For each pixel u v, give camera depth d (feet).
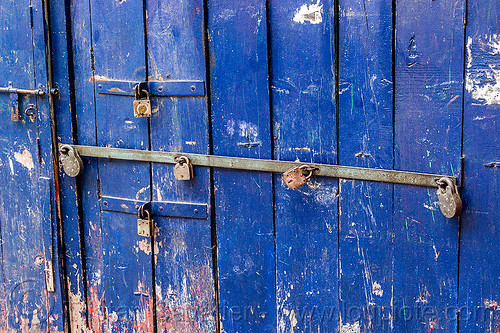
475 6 6.04
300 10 6.77
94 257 8.34
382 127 6.64
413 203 6.64
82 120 8.02
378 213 6.84
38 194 8.31
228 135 7.34
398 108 6.54
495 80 6.06
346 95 6.75
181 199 7.70
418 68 6.37
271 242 7.40
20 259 8.68
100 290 8.39
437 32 6.23
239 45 7.08
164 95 7.49
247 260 7.56
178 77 7.41
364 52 6.59
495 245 6.32
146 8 7.40
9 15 7.97
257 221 7.41
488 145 6.19
